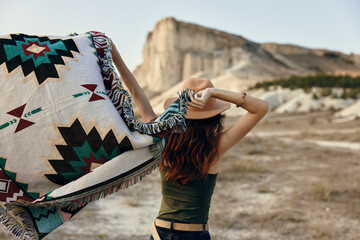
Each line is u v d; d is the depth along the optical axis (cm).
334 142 2286
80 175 152
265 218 624
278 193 818
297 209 688
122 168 154
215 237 544
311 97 6994
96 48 172
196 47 16800
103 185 151
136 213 646
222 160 1218
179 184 197
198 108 178
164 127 166
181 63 16225
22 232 149
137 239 522
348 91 7250
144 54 18675
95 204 689
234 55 16750
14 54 150
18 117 145
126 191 802
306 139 2486
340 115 4884
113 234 538
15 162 145
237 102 184
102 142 152
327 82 7938
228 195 788
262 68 16300
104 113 154
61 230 541
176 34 16712
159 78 15900
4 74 146
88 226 564
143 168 161
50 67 151
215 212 662
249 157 1374
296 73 17075
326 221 621
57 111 148
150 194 782
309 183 902
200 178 196
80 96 152
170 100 206
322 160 1361
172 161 195
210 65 16038
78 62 159
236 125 196
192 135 192
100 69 169
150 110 212
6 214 149
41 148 147
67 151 149
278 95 7512
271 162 1275
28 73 148
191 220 198
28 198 150
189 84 199
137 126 162
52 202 145
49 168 148
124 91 167
